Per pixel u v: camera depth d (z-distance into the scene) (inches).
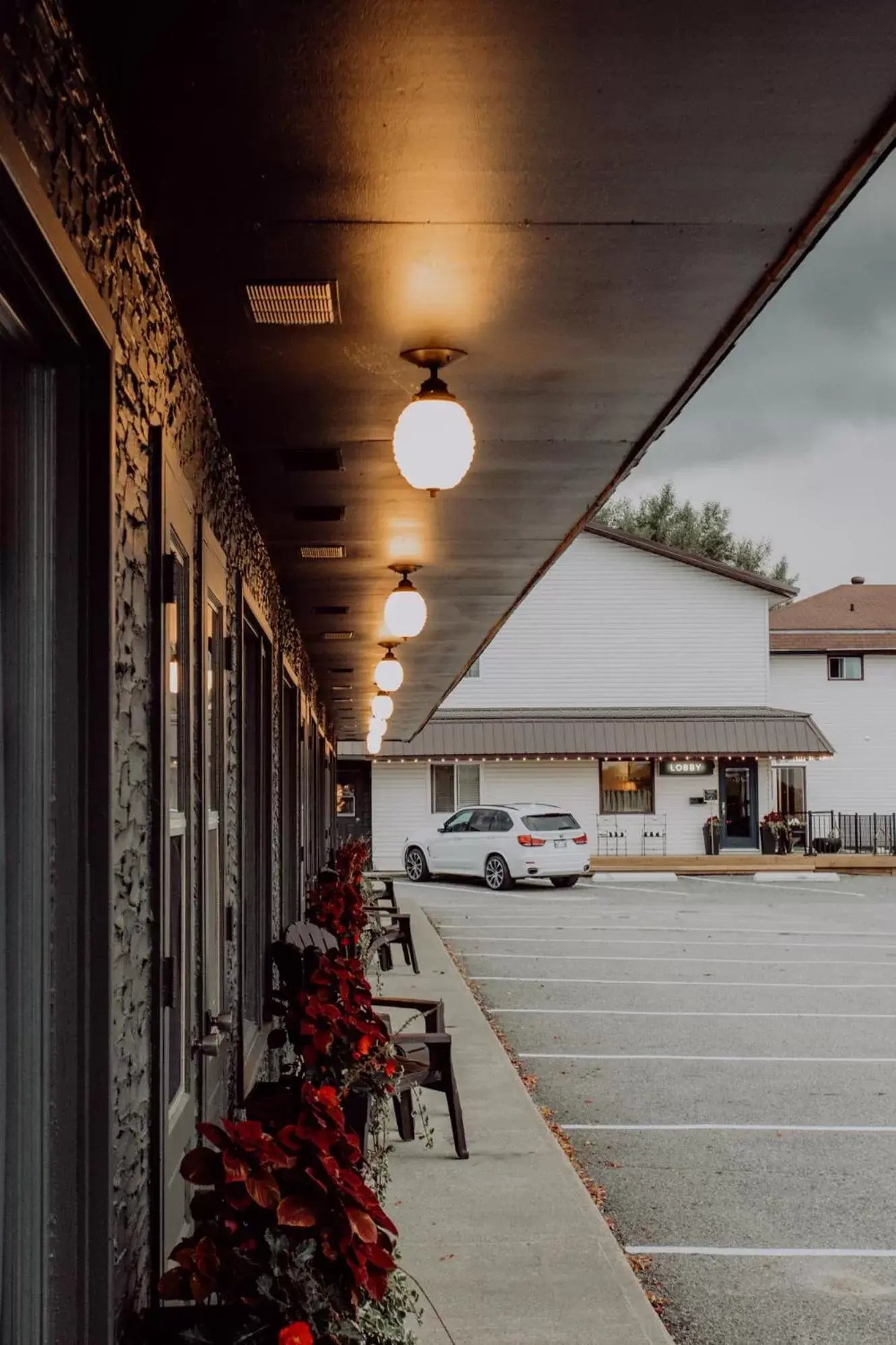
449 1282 188.4
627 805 1263.5
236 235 128.8
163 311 137.0
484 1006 478.9
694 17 94.7
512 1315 175.8
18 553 93.3
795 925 765.9
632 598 1314.0
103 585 94.4
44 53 85.4
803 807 1366.9
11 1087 89.7
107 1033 92.4
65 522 94.3
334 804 882.8
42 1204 89.7
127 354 112.3
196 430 165.0
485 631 433.7
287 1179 102.6
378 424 195.3
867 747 1374.3
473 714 1257.4
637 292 147.5
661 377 177.9
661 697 1306.6
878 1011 471.2
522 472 228.8
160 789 119.1
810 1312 192.2
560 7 92.0
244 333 155.5
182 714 144.4
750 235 133.1
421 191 121.8
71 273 86.4
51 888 91.9
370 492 239.3
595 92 105.0
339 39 96.3
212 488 183.6
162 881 118.7
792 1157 277.3
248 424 193.8
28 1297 88.8
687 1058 385.4
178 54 97.7
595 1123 307.0
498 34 95.9
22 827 91.3
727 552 2287.2
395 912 601.0
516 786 1259.2
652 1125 304.7
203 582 161.5
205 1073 156.5
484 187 121.3
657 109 108.0
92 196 100.2
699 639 1311.5
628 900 938.1
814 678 1381.6
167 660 125.8
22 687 92.7
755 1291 200.8
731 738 1234.6
